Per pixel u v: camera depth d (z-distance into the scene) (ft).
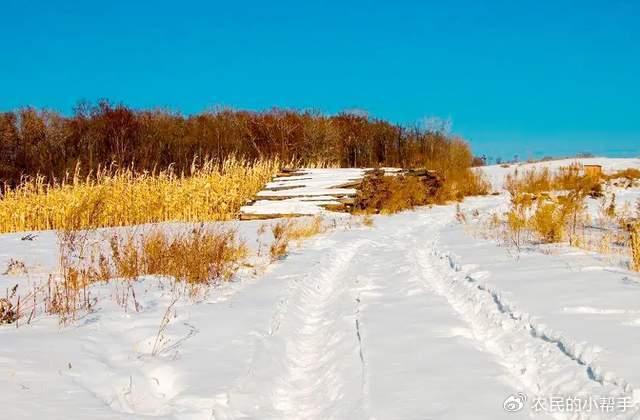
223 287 29.58
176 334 20.92
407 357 18.01
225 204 70.69
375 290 28.73
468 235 46.73
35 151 141.79
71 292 25.41
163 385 17.13
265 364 18.66
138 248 37.35
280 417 15.47
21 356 17.57
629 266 28.17
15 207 64.75
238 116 152.87
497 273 28.43
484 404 14.25
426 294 26.78
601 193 82.89
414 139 140.97
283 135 139.74
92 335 20.34
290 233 48.96
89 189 67.46
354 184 78.48
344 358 18.66
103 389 16.06
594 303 21.09
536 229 41.11
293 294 28.07
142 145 146.61
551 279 25.96
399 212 77.82
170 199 67.72
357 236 51.37
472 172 110.22
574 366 15.79
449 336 20.04
